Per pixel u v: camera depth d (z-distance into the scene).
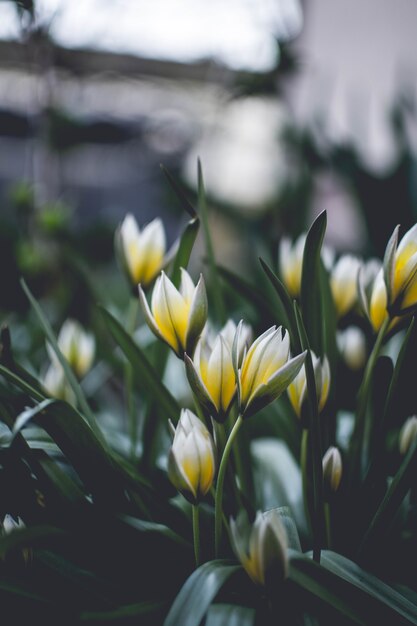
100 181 1.77
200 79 1.55
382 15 1.56
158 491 0.45
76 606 0.39
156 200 1.71
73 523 0.40
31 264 0.89
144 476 0.48
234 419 0.43
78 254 0.98
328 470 0.40
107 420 0.64
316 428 0.37
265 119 1.71
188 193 1.40
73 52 1.10
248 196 1.55
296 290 0.49
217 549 0.37
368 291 0.44
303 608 0.37
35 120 1.04
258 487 0.50
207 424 0.40
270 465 0.52
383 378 0.44
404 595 0.40
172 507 0.45
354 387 0.58
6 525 0.40
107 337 0.69
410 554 0.45
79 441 0.40
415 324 0.43
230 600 0.38
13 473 0.40
